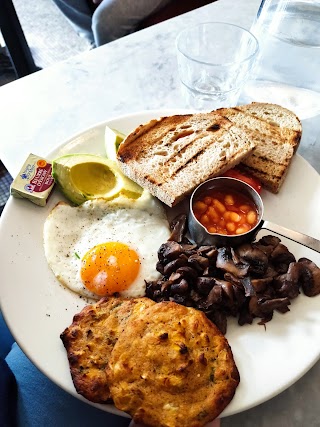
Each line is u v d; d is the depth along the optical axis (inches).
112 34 24.1
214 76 15.4
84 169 12.4
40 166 12.2
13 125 14.4
